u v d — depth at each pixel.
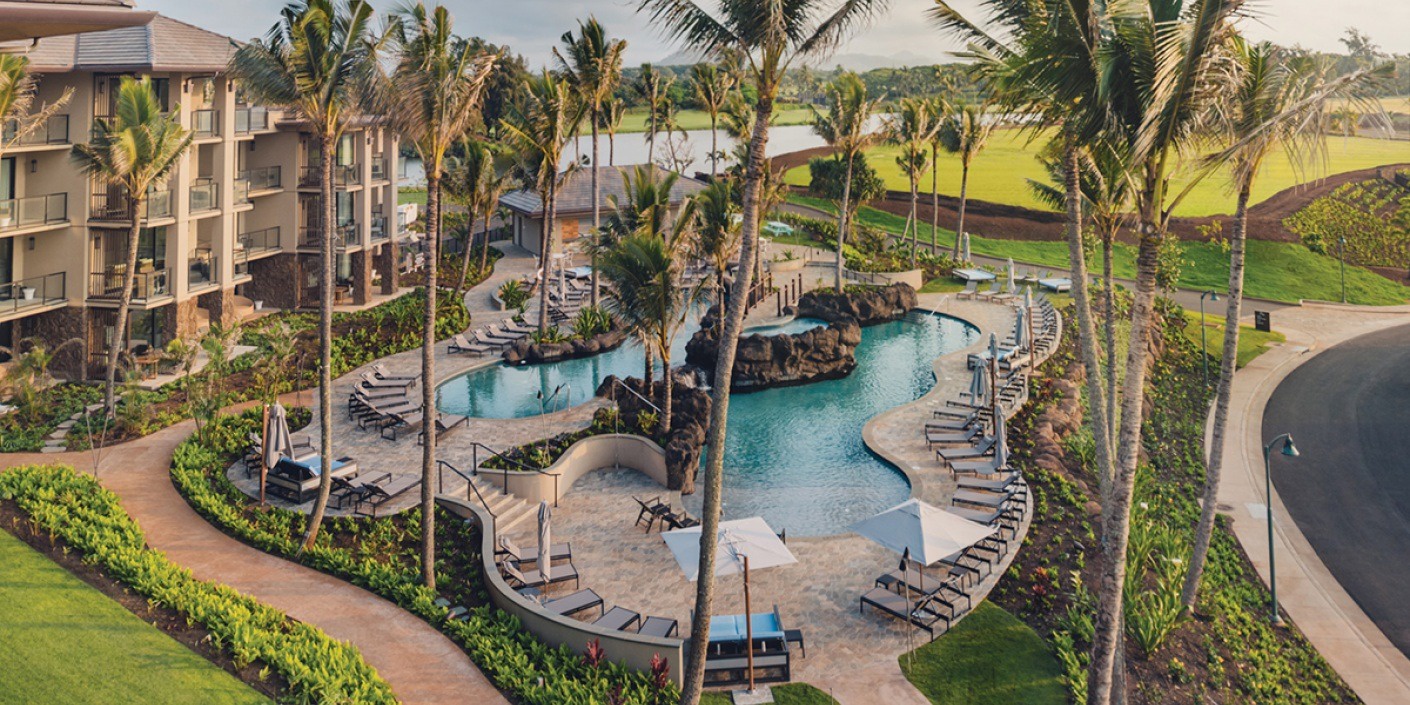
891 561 24.12
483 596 21.78
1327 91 13.86
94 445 29.42
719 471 16.17
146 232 38.97
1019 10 16.45
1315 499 33.25
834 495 29.41
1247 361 51.34
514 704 17.66
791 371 42.38
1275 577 27.11
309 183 48.09
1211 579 26.25
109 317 37.22
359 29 21.52
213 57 39.25
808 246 69.69
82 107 35.62
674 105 92.50
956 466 30.06
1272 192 88.69
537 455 29.27
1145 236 15.62
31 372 31.30
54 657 16.72
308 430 32.00
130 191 31.30
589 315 46.06
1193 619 23.66
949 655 20.09
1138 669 21.05
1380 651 23.75
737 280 15.88
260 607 19.72
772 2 14.13
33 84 32.53
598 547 24.94
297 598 20.95
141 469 27.55
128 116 31.20
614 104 73.56
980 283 61.81
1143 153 14.54
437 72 20.34
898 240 74.06
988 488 27.94
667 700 18.28
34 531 21.12
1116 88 14.92
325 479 23.36
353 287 51.38
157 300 37.00
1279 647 23.58
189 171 40.25
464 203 66.00
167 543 22.97
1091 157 20.73
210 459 28.14
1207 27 13.60
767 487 30.12
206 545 23.06
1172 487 33.00
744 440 34.81
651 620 20.36
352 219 50.72
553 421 33.59
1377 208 82.56
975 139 65.62
